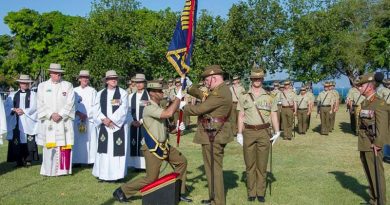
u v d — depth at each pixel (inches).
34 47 1940.2
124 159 368.5
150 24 1300.4
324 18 1164.5
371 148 284.0
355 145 603.2
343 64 1537.9
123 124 368.2
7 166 444.1
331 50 1231.5
